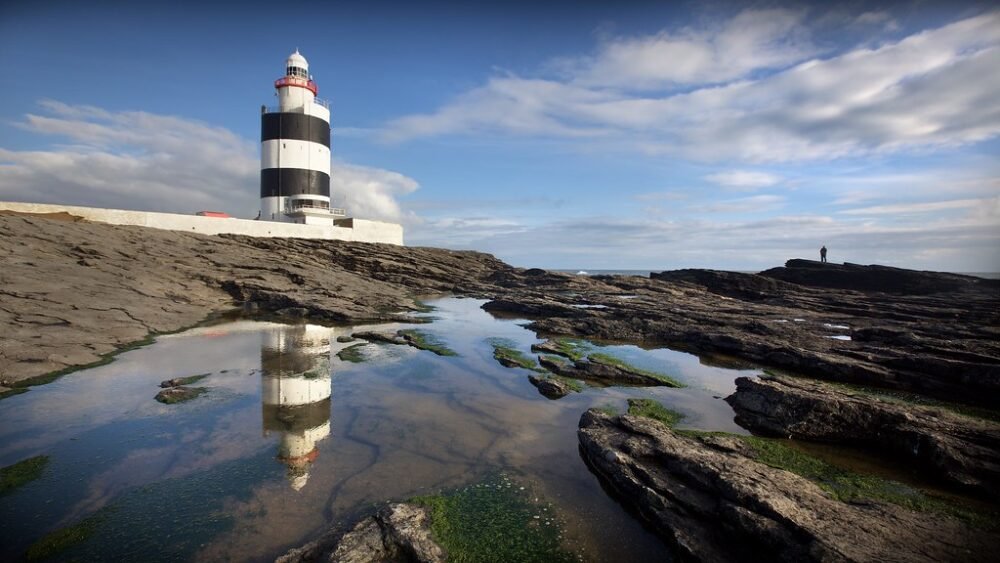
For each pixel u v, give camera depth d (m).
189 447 11.08
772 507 7.40
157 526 8.03
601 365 18.11
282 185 54.81
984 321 26.75
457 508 8.73
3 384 14.87
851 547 6.50
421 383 16.66
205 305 30.16
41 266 26.17
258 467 10.20
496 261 66.25
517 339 24.83
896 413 11.34
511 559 7.38
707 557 7.13
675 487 8.73
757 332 24.33
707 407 14.52
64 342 18.69
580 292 45.84
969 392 14.88
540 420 13.32
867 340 21.91
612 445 10.58
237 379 16.48
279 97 55.53
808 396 12.50
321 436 11.92
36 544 7.52
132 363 17.98
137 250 34.31
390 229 63.75
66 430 11.86
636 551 7.69
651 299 39.62
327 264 47.03
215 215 54.09
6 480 9.38
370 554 7.21
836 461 10.59
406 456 10.90
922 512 8.06
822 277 52.34
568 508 8.88
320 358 19.75
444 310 36.81
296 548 7.36
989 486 8.89
